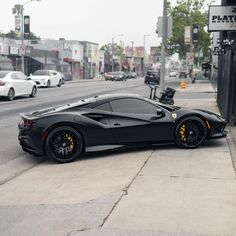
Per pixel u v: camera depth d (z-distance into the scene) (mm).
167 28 16156
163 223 4992
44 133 8320
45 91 32625
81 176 7324
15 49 52656
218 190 6184
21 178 7445
